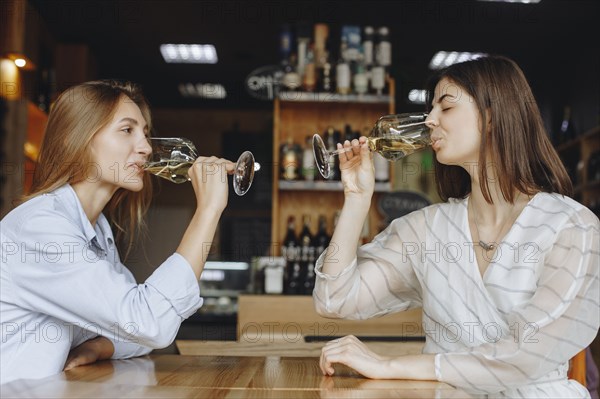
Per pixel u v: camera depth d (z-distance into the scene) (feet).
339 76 12.06
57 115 4.67
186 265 4.09
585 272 4.08
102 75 20.16
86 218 4.62
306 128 12.84
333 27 16.42
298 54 12.32
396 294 5.05
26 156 13.44
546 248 4.19
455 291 4.51
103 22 16.39
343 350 4.06
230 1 15.16
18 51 13.29
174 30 17.03
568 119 17.13
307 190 12.57
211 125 21.98
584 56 16.78
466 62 4.64
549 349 3.97
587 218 4.21
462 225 4.64
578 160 16.48
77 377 3.81
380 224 12.27
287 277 11.35
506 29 16.62
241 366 4.43
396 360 4.00
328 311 4.85
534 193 4.49
